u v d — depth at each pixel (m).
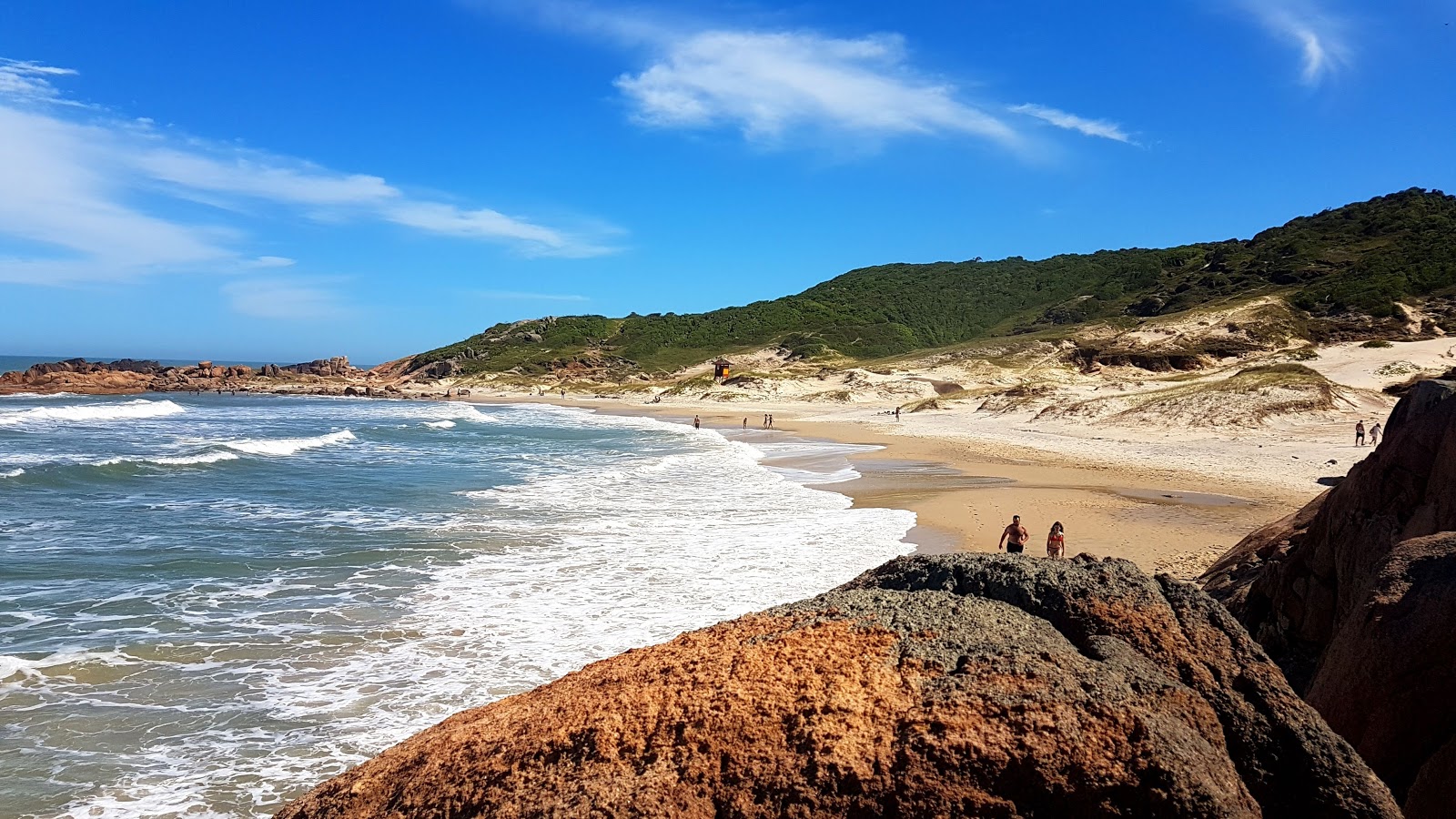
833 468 29.92
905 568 4.92
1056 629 4.05
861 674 3.67
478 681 9.53
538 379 121.00
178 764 7.60
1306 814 3.32
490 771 3.73
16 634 10.75
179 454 31.06
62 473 24.56
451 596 12.73
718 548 16.02
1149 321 75.75
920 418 56.38
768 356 113.69
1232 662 3.78
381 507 20.62
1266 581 7.82
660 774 3.45
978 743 3.27
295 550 15.73
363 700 9.01
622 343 138.88
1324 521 7.11
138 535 16.92
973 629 3.92
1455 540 4.68
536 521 18.83
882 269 156.25
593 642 10.73
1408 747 4.27
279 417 60.66
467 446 39.56
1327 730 3.48
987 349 83.38
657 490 23.81
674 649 4.34
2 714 8.45
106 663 9.88
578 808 3.38
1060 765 3.20
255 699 9.00
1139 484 24.31
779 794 3.31
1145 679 3.61
